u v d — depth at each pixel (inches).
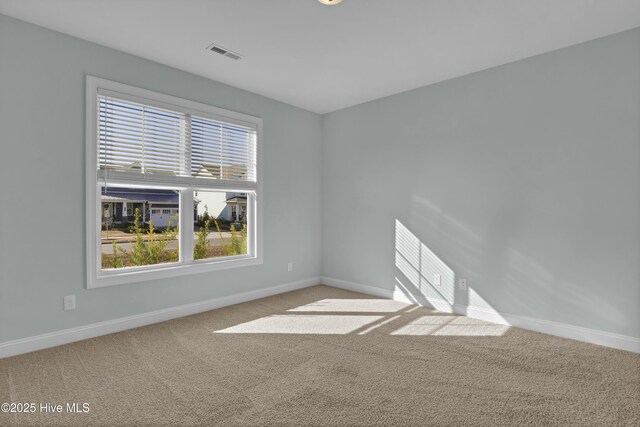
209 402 76.7
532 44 112.3
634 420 70.5
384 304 154.3
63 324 107.2
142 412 72.8
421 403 76.7
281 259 173.8
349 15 95.8
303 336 116.4
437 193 146.5
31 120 100.8
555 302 116.8
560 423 69.7
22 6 92.2
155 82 126.6
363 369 92.9
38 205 102.3
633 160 102.1
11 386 82.7
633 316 102.8
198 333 118.3
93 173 112.0
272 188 168.7
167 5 91.6
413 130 154.3
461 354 102.3
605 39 106.5
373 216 170.2
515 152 124.9
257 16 96.8
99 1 89.6
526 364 95.6
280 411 73.6
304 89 155.2
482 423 69.6
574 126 112.3
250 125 158.2
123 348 105.2
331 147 188.7
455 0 88.4
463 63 127.2
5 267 97.0
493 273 130.8
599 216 108.0
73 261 108.7
